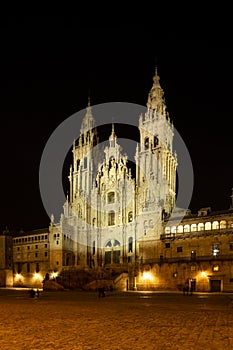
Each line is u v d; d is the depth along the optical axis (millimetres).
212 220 90188
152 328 25844
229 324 27734
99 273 101000
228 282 81062
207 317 32031
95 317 32344
